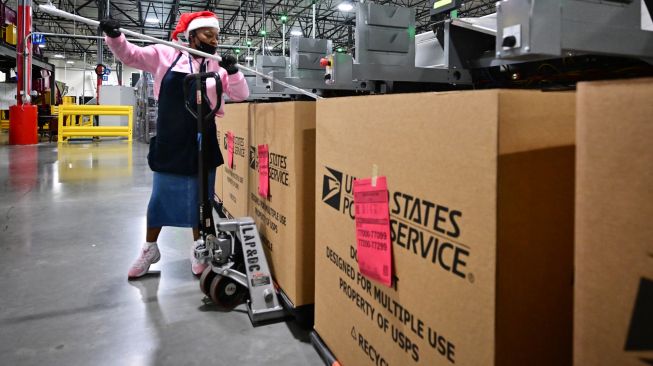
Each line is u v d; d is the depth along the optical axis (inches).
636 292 15.9
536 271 23.5
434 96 26.7
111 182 174.6
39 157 252.4
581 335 18.4
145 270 75.2
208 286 63.8
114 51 64.5
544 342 24.2
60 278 74.1
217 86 62.9
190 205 73.9
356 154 37.6
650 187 15.2
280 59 168.2
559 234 23.8
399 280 31.9
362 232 36.2
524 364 23.8
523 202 22.7
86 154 275.4
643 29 37.0
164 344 52.8
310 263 55.4
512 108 22.0
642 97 15.2
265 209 67.2
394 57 81.4
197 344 52.7
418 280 29.5
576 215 18.3
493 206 22.1
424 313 29.0
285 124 56.3
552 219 23.5
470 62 64.1
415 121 28.8
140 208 129.4
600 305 17.4
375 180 34.0
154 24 548.1
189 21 71.5
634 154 15.6
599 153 17.0
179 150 71.6
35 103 408.8
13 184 165.5
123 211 125.3
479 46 64.4
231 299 62.9
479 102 22.8
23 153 271.4
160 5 471.5
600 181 17.1
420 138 28.4
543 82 58.9
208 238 63.3
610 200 16.7
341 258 41.8
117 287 70.5
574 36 31.9
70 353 50.7
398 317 32.3
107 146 339.0
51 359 49.4
